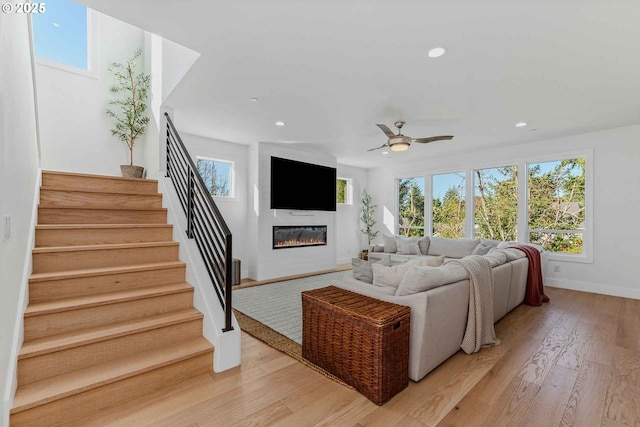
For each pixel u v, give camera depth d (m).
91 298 2.19
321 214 6.58
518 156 5.41
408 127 4.45
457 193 6.38
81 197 3.02
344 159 7.00
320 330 2.32
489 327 2.71
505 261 3.52
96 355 1.95
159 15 1.98
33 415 1.57
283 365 2.35
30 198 2.32
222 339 2.23
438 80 2.91
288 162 5.89
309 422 1.71
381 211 7.96
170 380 2.04
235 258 5.55
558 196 5.05
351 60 2.55
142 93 4.51
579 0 1.79
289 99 3.43
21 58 1.96
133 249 2.69
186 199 3.25
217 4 1.88
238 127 4.56
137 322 2.21
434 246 6.06
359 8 1.90
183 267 2.76
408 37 2.21
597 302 4.10
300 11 1.93
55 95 4.04
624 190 4.38
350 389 2.03
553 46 2.29
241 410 1.80
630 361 2.41
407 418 1.74
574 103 3.47
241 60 2.57
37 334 1.91
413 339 2.13
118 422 1.68
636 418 1.74
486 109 3.69
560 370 2.28
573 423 1.70
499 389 2.03
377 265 2.62
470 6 1.86
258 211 5.48
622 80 2.87
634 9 1.86
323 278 5.69
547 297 4.14
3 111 1.46
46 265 2.28
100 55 4.38
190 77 2.90
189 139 5.02
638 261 4.27
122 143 4.52
